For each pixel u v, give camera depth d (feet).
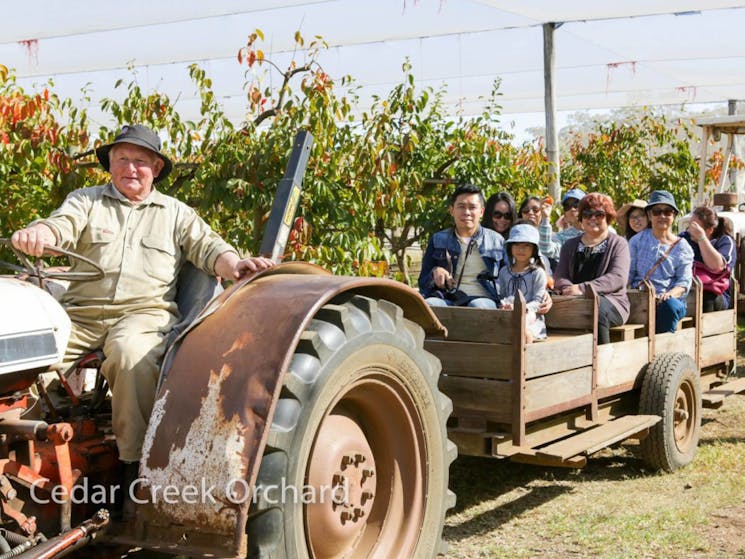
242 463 9.00
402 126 26.94
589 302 15.72
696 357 19.60
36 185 24.11
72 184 23.93
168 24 27.96
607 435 14.82
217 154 22.40
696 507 15.01
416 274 40.14
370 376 10.75
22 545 8.83
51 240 10.42
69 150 24.34
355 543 11.00
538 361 13.87
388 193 23.67
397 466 11.46
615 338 17.28
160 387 9.66
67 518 9.39
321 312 10.45
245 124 23.08
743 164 42.01
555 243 21.22
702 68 36.37
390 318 11.23
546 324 16.34
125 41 29.99
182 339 9.96
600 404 16.42
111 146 11.41
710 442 19.71
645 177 44.88
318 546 10.28
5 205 23.88
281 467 9.34
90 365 10.73
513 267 16.31
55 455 9.47
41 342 9.48
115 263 11.09
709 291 23.41
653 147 45.47
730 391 19.90
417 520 11.40
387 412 11.33
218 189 22.13
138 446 10.02
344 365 10.17
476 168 27.89
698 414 18.22
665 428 16.87
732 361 21.40
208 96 23.50
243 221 23.44
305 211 22.17
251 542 9.34
